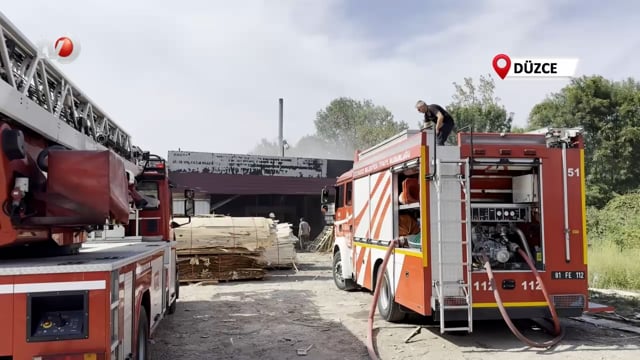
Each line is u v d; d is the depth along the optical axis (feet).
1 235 12.98
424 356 21.81
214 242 48.32
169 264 27.53
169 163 80.33
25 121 14.15
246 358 22.27
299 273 55.98
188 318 31.01
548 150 23.63
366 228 31.89
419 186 24.25
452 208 22.63
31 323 12.03
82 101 21.16
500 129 127.03
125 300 14.33
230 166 83.51
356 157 34.65
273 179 85.92
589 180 100.01
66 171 13.50
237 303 36.29
